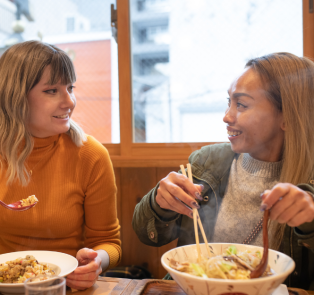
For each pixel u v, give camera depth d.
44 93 1.04
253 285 0.58
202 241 1.05
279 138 0.96
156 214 1.02
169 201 0.89
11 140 1.07
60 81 1.04
